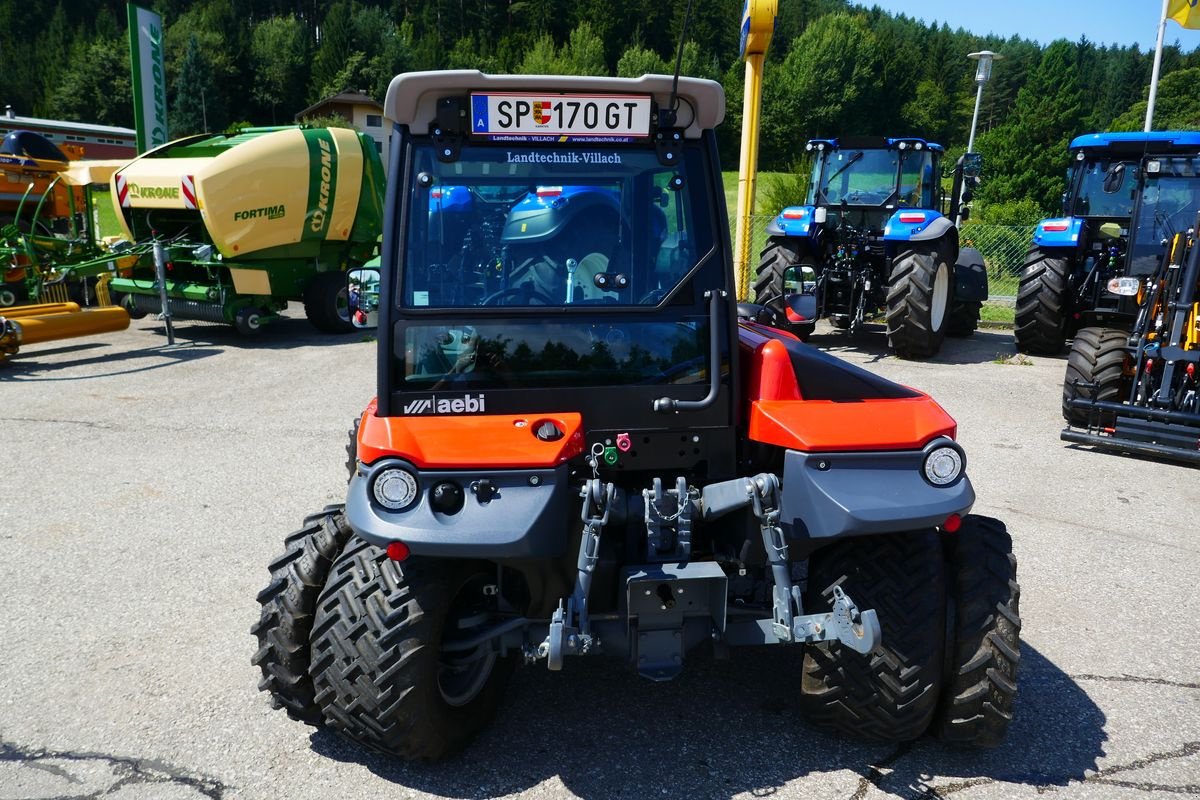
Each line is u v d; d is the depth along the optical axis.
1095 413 6.82
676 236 2.91
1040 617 4.04
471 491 2.53
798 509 2.69
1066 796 2.75
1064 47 63.12
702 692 3.33
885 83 84.94
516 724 3.13
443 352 2.79
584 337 2.84
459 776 2.83
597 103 2.80
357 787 2.78
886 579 2.76
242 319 11.34
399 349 2.78
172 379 9.15
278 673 2.87
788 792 2.76
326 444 6.79
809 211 10.75
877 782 2.81
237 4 114.88
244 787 2.79
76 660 3.59
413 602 2.60
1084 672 3.54
